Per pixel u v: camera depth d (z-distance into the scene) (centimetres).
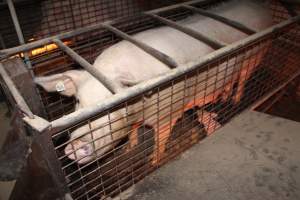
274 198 158
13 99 128
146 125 225
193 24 262
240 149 187
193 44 242
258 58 299
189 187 165
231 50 166
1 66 147
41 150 105
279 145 190
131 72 206
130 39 196
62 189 120
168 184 168
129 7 396
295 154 183
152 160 216
